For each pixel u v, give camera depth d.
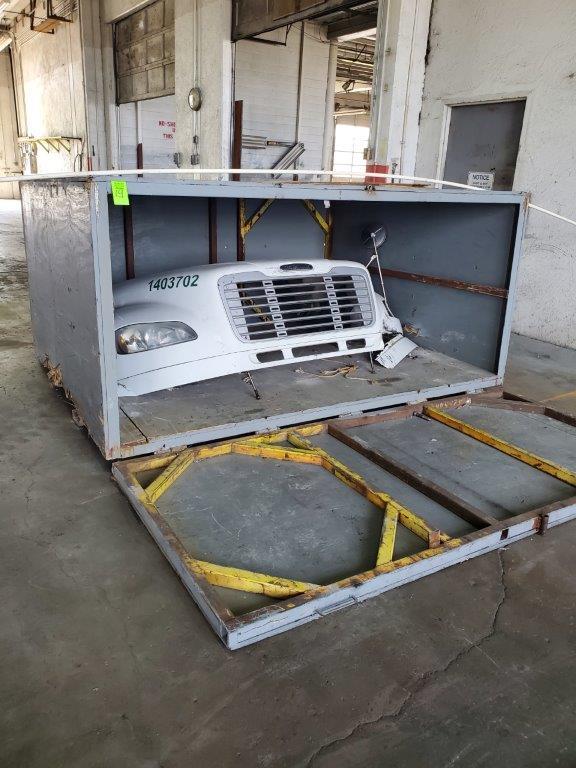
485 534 2.12
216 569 1.87
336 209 4.62
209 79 8.00
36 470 2.61
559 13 4.72
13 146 21.69
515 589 1.96
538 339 5.38
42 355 3.71
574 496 2.50
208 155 8.36
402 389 3.40
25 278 7.23
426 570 2.00
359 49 13.32
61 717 1.43
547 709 1.50
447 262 3.91
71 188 2.41
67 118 13.53
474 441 3.08
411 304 4.26
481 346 3.80
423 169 6.18
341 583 1.83
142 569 1.99
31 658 1.60
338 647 1.68
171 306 3.14
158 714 1.45
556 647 1.71
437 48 5.78
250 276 3.24
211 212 4.09
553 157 4.97
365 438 3.04
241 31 7.40
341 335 3.46
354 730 1.42
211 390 3.25
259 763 1.33
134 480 2.40
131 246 3.89
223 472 2.60
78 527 2.20
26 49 15.99
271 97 10.25
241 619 1.66
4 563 1.98
